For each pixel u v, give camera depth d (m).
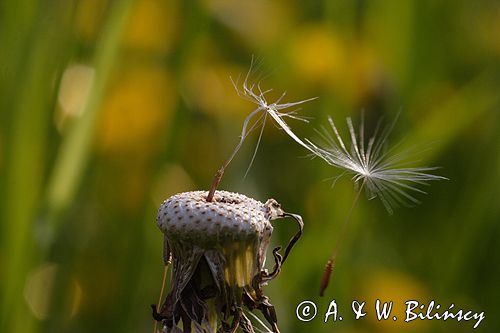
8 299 0.28
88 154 0.29
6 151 0.28
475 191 0.34
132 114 0.33
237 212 0.20
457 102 0.33
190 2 0.33
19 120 0.28
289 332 0.30
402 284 0.32
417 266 0.33
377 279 0.32
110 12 0.29
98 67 0.29
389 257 0.33
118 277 0.31
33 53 0.28
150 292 0.32
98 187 0.32
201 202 0.20
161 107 0.33
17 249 0.28
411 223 0.34
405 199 0.34
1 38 0.28
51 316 0.29
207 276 0.20
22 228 0.28
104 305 0.31
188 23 0.33
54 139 0.29
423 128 0.33
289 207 0.34
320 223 0.32
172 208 0.20
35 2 0.29
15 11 0.29
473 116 0.33
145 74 0.33
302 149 0.34
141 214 0.31
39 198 0.28
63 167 0.28
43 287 0.30
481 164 0.34
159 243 0.32
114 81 0.33
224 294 0.20
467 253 0.33
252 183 0.34
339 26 0.36
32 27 0.29
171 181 0.34
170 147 0.32
